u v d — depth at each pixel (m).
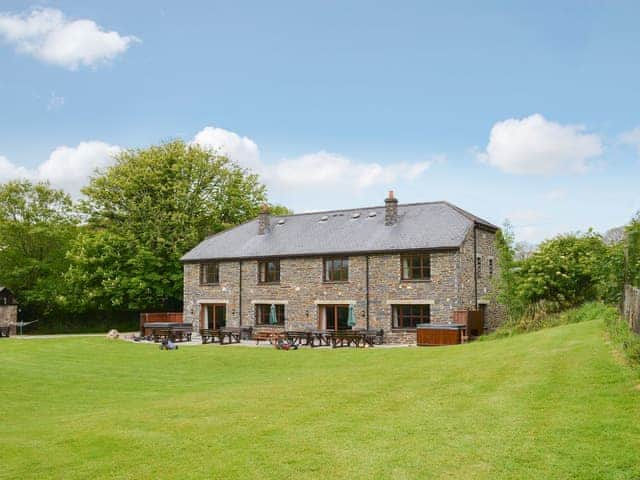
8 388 18.45
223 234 41.56
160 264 45.84
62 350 29.64
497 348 18.97
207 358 26.31
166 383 19.86
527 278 29.23
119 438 10.20
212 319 38.88
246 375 21.69
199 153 50.22
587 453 7.62
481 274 32.62
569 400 10.17
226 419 11.14
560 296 28.70
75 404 16.09
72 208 51.41
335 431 9.70
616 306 22.64
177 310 49.72
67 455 9.45
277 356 26.20
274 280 36.09
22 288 48.53
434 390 12.61
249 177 54.50
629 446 7.71
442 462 7.82
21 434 11.30
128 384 19.59
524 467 7.41
